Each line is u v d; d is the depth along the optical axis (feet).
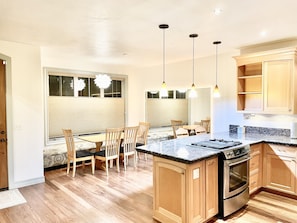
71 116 20.06
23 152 13.96
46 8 8.42
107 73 22.34
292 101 12.30
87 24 10.20
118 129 16.48
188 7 8.34
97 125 21.81
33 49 14.16
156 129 25.59
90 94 21.39
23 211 10.79
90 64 21.15
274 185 12.40
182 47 14.58
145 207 11.15
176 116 27.66
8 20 9.67
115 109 23.20
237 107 14.53
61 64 19.26
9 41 13.16
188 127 23.58
